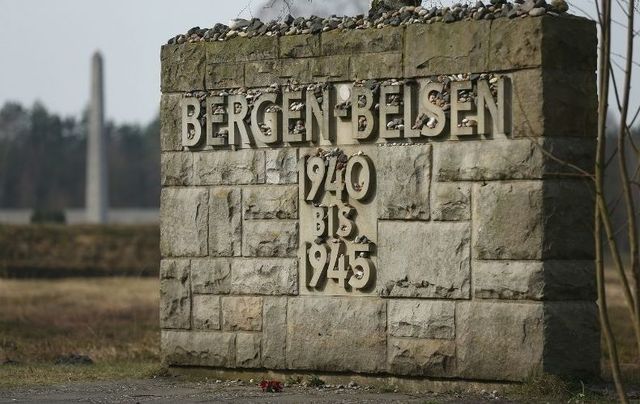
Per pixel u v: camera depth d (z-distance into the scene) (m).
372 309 24.17
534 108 22.33
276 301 25.34
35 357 34.25
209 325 26.19
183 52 26.47
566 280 22.45
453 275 23.19
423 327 23.55
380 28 24.16
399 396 23.00
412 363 23.67
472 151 22.98
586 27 22.81
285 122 25.25
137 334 40.66
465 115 23.08
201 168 26.28
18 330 42.09
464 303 23.11
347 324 24.44
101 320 46.72
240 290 25.80
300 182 25.06
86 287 68.56
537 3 22.59
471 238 23.02
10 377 28.20
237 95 25.83
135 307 53.41
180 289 26.50
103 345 36.53
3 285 69.56
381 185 24.05
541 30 22.27
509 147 22.59
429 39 23.45
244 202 25.75
